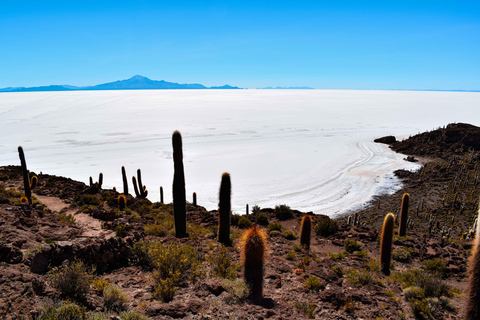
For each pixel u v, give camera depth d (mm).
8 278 5457
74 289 5676
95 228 11609
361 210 39594
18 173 29688
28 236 8469
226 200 12406
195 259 9055
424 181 52750
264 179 55000
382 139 97750
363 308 7289
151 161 69875
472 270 3479
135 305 6133
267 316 5887
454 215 36875
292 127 144375
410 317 7379
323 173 59688
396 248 13938
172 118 185500
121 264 8445
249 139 107938
